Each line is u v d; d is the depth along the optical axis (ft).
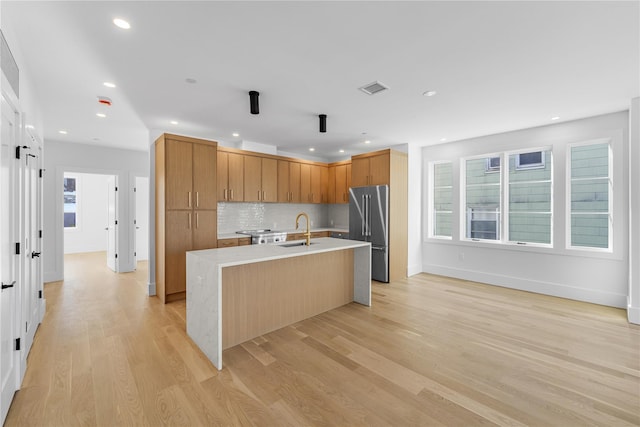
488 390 6.55
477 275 16.17
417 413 5.82
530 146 14.08
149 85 9.14
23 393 6.34
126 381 6.84
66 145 16.69
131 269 18.72
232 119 12.69
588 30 6.32
